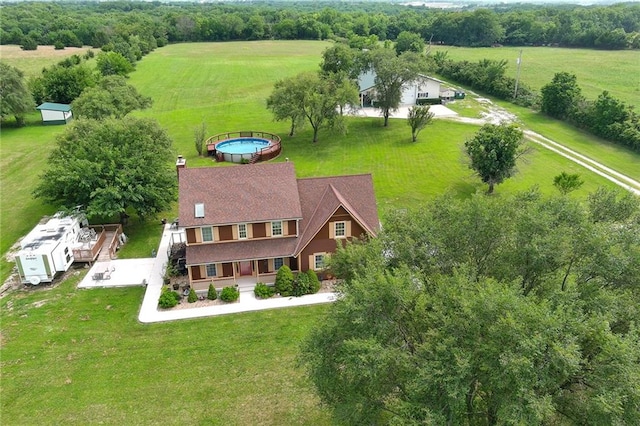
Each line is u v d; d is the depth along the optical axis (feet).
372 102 271.49
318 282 112.88
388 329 58.13
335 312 64.44
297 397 81.51
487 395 57.47
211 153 204.95
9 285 116.06
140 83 365.40
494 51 507.30
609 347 49.21
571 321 51.01
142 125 156.76
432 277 66.28
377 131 238.68
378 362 54.08
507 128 161.07
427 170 187.01
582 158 198.70
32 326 100.48
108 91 233.96
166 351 93.15
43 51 492.95
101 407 79.71
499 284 55.26
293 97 216.33
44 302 108.78
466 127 243.81
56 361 90.48
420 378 51.11
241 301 109.19
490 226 68.49
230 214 113.91
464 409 56.24
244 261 116.16
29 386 84.38
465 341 52.44
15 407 79.82
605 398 47.14
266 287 110.93
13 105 248.73
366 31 618.44
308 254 115.14
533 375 48.24
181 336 97.45
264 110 279.90
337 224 113.60
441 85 323.37
